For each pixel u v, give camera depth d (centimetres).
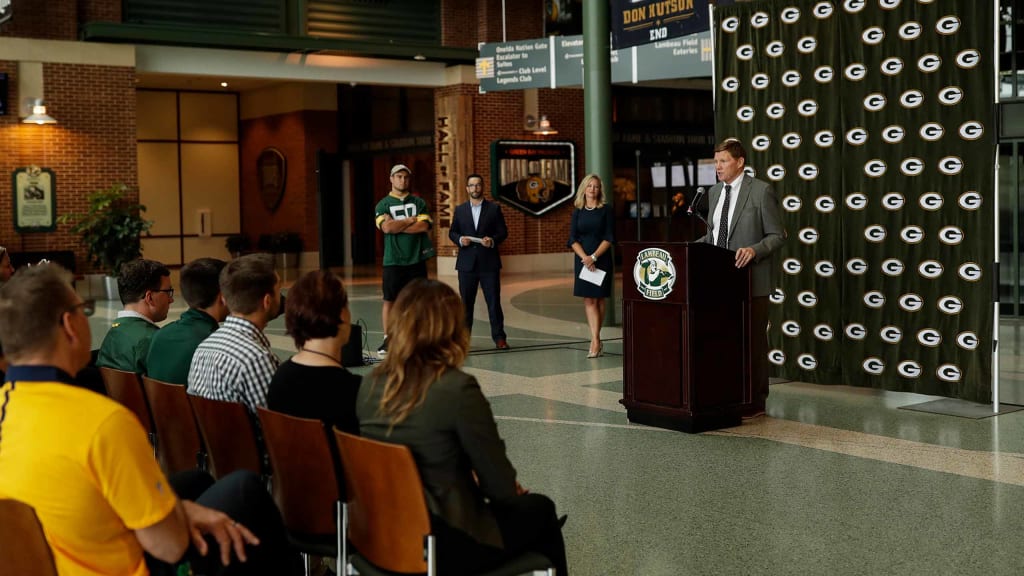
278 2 1973
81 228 1769
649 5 1122
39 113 1745
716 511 505
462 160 2239
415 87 2347
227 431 372
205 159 2897
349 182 2727
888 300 785
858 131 791
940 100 747
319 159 2522
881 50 774
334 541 335
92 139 1841
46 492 229
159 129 2822
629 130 2455
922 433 674
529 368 965
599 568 427
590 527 483
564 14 2008
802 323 835
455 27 2181
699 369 674
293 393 349
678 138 2538
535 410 766
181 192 2866
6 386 236
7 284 239
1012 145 1298
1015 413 738
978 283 739
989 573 413
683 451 630
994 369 734
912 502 515
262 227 2870
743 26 851
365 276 2270
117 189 1784
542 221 2345
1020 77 1259
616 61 1389
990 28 720
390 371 311
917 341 773
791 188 831
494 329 1088
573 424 714
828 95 805
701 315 671
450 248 2277
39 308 235
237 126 2938
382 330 1283
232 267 400
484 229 1078
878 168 782
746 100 853
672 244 668
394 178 1047
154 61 1902
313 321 349
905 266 775
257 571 301
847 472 575
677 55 1346
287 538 320
